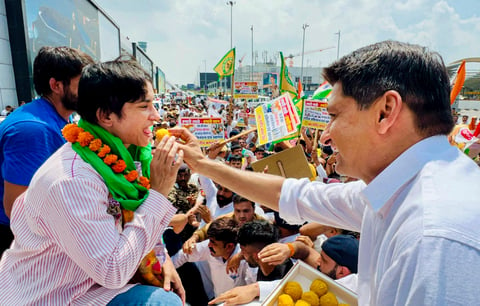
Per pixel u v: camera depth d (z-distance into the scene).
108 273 0.95
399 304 0.61
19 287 1.08
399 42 0.84
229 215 2.88
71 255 0.97
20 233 1.12
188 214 3.25
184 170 3.77
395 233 0.69
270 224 2.24
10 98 10.36
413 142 0.79
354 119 0.83
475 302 0.54
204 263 2.73
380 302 0.66
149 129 1.23
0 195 1.80
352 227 1.24
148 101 1.17
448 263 0.56
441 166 0.71
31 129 1.67
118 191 1.07
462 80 3.04
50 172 1.00
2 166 1.69
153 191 1.14
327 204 1.28
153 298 1.15
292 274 1.47
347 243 1.88
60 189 0.95
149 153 1.45
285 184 1.43
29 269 1.07
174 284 1.45
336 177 4.79
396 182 0.77
